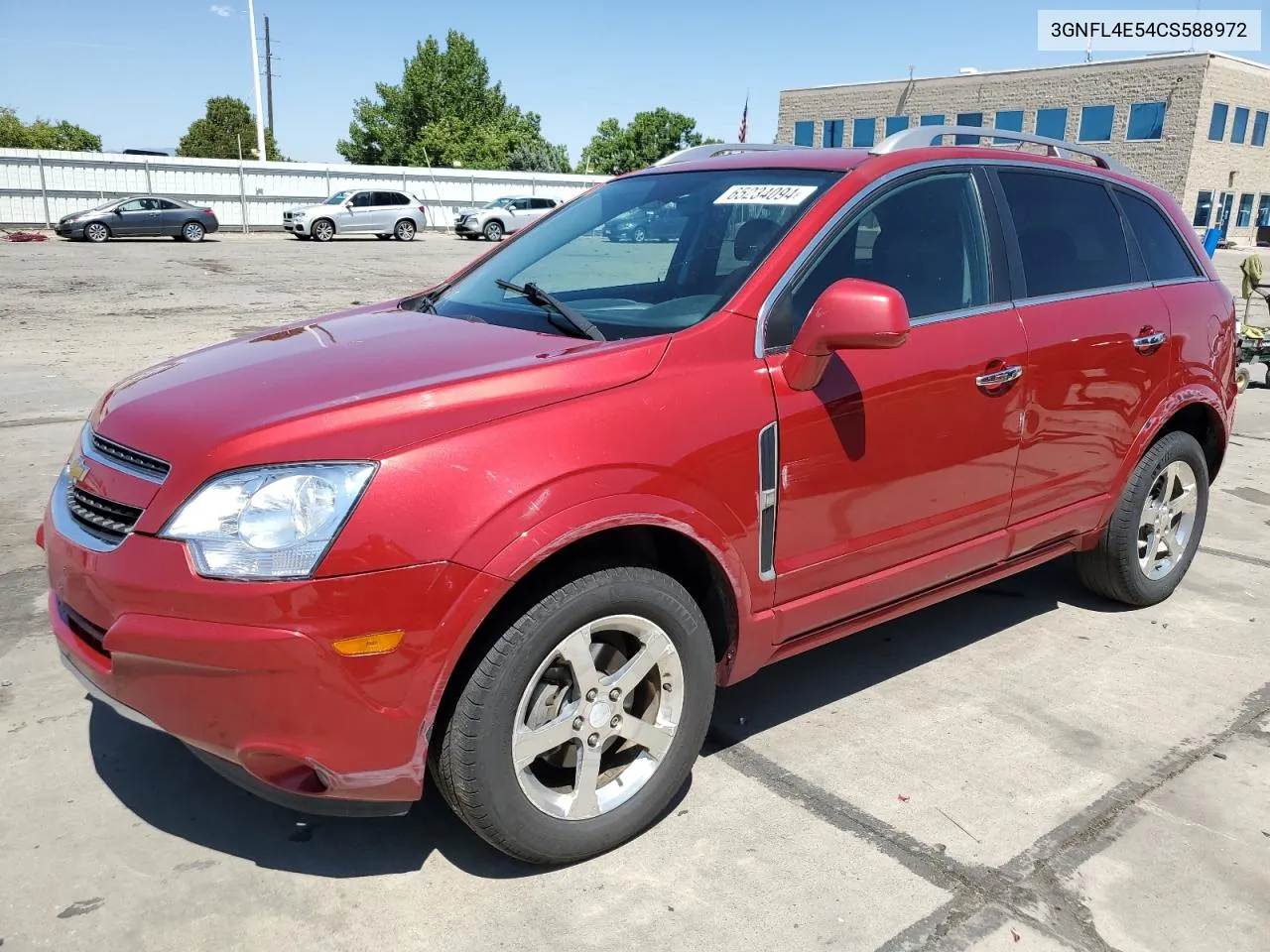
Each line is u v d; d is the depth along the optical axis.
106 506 2.39
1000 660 3.86
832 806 2.87
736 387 2.69
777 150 3.75
